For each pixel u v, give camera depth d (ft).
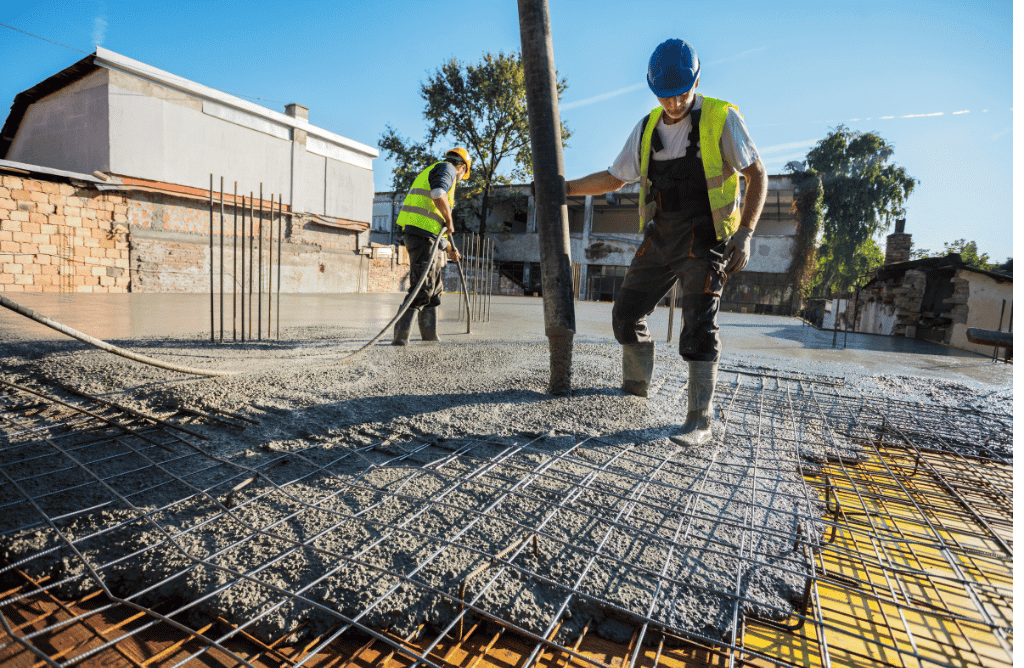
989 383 12.62
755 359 14.97
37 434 6.64
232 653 3.14
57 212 40.65
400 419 7.59
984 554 4.39
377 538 4.38
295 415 7.54
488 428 7.41
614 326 9.20
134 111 43.91
